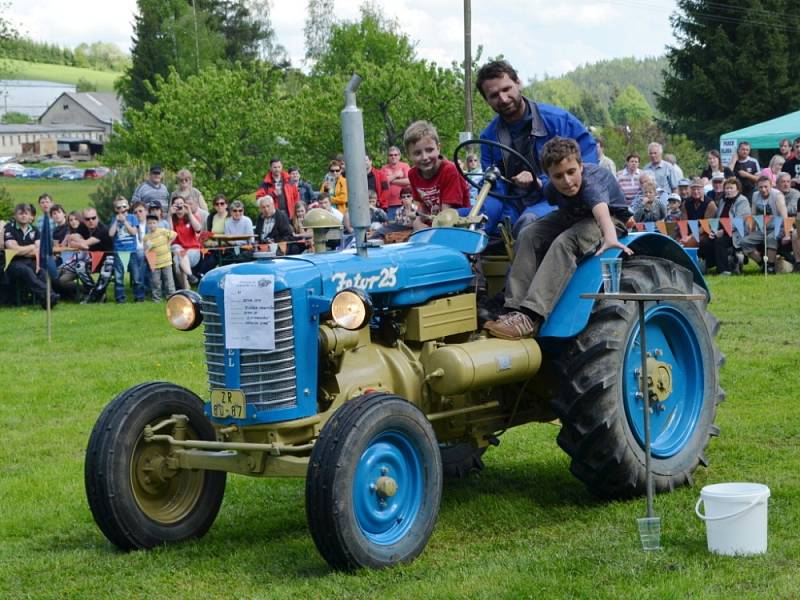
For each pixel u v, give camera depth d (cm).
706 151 4553
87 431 832
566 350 571
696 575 452
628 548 495
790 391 835
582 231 570
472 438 589
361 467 484
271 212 1609
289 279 508
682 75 4603
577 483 633
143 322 1404
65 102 11181
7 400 951
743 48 4409
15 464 751
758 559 471
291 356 508
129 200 2166
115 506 527
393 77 3195
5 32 4141
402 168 1560
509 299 573
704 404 623
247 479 682
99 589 489
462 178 655
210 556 531
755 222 1511
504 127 655
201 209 1717
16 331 1377
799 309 1196
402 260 553
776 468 628
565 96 16875
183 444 534
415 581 466
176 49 6781
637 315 582
